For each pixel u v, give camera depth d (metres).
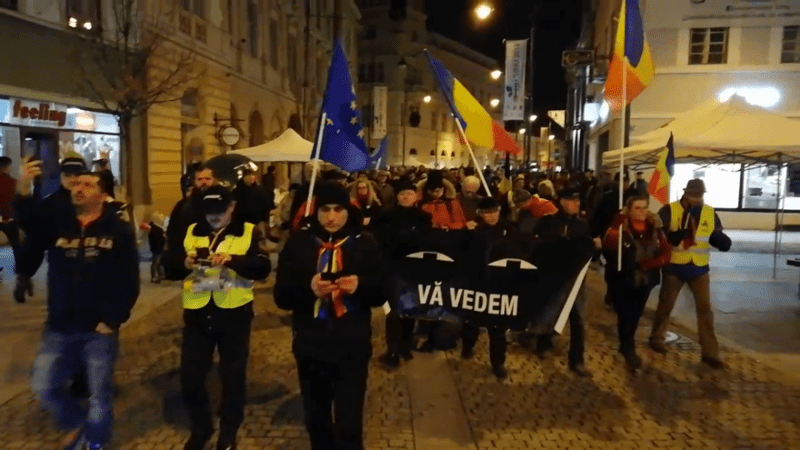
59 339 4.07
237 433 4.94
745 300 10.05
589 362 6.90
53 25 14.72
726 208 21.67
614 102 7.10
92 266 4.02
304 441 4.85
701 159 11.32
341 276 3.69
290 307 3.86
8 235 9.65
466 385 6.19
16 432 4.86
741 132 9.88
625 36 6.77
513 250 5.69
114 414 5.27
